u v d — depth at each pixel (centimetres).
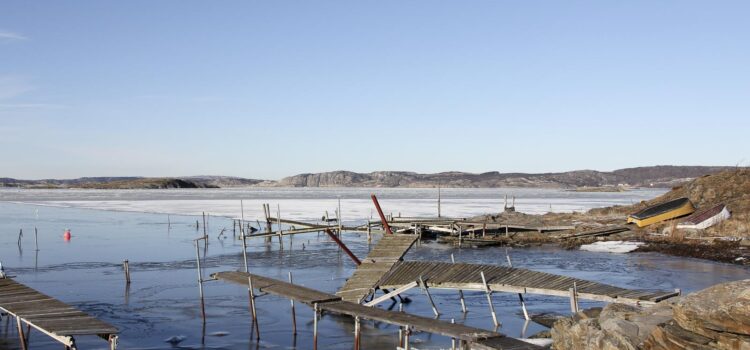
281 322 2841
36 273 4088
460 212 10250
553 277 2795
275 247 5634
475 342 1875
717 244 5044
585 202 15262
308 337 2597
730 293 1530
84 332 1923
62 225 7612
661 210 6069
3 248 5338
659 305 1905
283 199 16275
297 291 2641
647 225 5997
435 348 2394
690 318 1570
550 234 6038
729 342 1476
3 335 2594
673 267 4281
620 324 1744
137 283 3750
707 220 5553
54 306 2288
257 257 4966
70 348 1925
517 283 2733
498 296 3366
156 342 2508
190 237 6353
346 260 4806
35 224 7738
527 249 5416
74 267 4341
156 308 3091
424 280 2847
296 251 5350
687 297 1634
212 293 3450
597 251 5191
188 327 2742
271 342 2520
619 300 2472
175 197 17675
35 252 5094
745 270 4100
